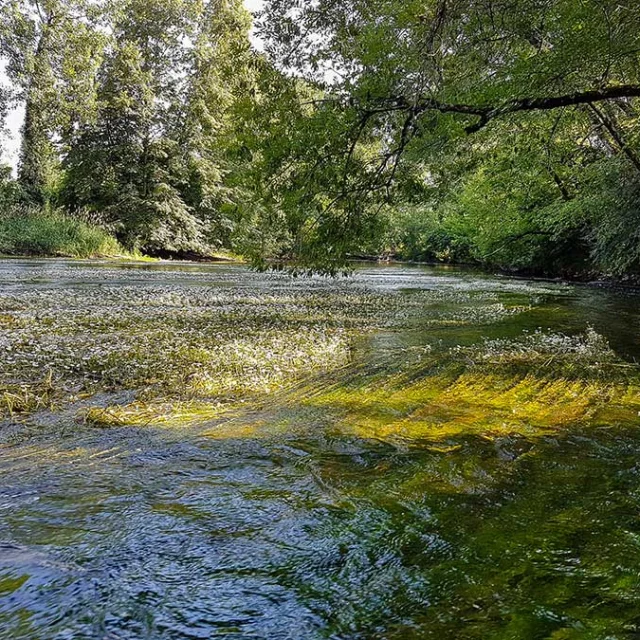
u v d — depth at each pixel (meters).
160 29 35.00
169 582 2.04
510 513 2.63
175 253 36.03
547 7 6.35
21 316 8.51
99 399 4.50
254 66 6.54
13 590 1.96
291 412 4.29
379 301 12.84
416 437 3.75
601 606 1.92
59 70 26.81
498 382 5.28
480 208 22.80
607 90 7.02
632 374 5.62
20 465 3.13
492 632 1.79
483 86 6.66
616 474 3.11
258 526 2.48
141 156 35.34
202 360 5.92
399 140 6.53
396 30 5.96
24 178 32.97
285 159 6.39
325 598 1.97
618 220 14.91
